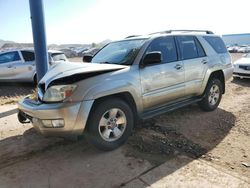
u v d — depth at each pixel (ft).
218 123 16.80
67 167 11.42
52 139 14.33
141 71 13.74
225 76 19.93
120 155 12.35
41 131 11.80
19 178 10.65
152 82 14.26
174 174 10.70
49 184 10.19
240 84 31.32
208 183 10.05
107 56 15.64
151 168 11.19
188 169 11.09
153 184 10.04
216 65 18.81
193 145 13.51
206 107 18.88
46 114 11.28
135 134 14.76
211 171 10.92
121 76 12.80
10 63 31.96
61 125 11.29
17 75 32.19
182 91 16.37
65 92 11.28
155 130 15.46
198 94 17.94
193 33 18.28
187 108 19.99
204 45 18.53
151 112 14.74
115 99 12.69
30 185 10.16
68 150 13.05
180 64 16.03
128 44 15.57
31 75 32.71
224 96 24.86
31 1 20.07
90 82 11.76
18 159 12.25
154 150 12.85
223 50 20.38
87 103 11.47
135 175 10.68
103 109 12.12
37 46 20.77
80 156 12.40
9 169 11.36
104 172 10.94
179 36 16.85
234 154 12.54
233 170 11.05
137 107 13.74
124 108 12.93
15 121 17.94
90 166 11.44
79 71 11.91
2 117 19.04
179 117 17.87
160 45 15.33
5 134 15.39
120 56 14.80
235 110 19.72
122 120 13.01
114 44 16.78
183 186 9.88
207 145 13.56
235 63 34.24
